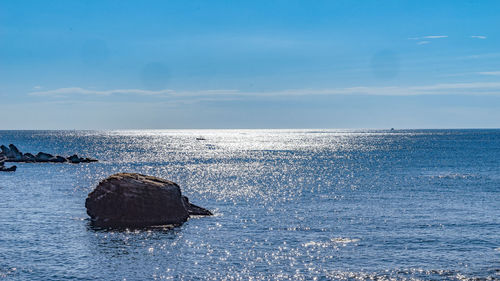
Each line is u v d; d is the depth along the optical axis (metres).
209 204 62.34
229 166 130.75
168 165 133.88
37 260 36.00
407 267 33.97
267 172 111.69
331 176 100.06
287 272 33.16
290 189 78.38
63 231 45.22
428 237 42.19
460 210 55.38
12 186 80.38
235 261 35.72
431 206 58.59
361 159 153.38
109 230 45.59
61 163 134.50
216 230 45.72
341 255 36.97
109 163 139.38
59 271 33.47
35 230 45.62
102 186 49.59
